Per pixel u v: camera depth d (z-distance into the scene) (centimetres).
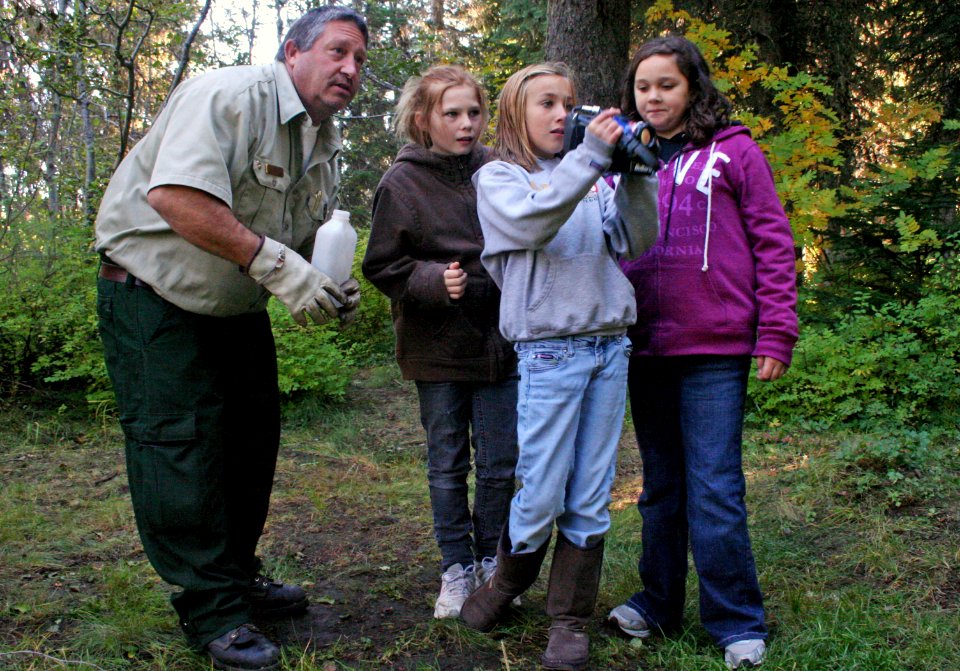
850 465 375
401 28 1397
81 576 267
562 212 190
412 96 246
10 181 644
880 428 434
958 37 865
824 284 603
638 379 232
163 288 194
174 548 202
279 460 449
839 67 844
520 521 213
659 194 225
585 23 568
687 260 219
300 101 203
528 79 212
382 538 326
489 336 248
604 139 181
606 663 221
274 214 207
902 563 284
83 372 506
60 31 580
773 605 255
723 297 217
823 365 478
